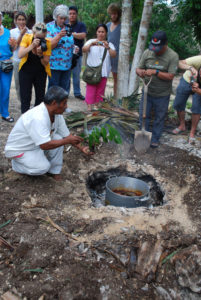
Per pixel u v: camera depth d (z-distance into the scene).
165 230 2.71
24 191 3.00
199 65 3.90
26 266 2.22
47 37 4.38
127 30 4.99
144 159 3.96
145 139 3.86
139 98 5.44
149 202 3.46
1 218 2.62
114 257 2.39
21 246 2.35
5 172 3.27
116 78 5.84
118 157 3.99
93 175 3.73
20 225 2.55
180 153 4.03
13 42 4.18
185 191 3.40
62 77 4.87
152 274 2.34
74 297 2.06
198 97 4.09
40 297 2.04
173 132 4.74
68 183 3.30
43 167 2.97
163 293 2.26
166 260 2.45
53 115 2.82
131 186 3.60
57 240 2.44
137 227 2.72
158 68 3.61
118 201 3.18
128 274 2.30
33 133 2.70
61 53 4.49
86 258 2.33
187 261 2.42
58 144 2.80
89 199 3.11
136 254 2.44
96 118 4.53
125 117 4.55
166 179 3.63
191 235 2.67
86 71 4.73
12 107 5.38
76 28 5.40
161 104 3.87
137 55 5.22
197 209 3.06
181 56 11.98
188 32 11.13
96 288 2.15
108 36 5.59
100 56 4.64
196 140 4.52
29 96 4.12
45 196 2.99
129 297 2.16
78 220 2.73
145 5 4.82
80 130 4.44
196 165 3.77
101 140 4.27
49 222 2.63
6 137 4.07
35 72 3.97
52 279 2.14
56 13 4.25
